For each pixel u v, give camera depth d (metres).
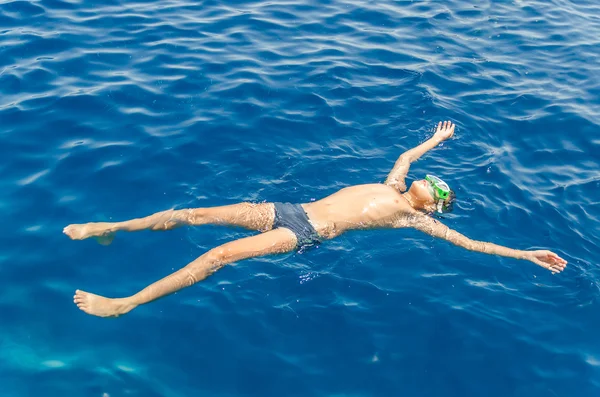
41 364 5.32
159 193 7.20
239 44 10.55
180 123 8.45
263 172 7.66
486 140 8.61
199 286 6.07
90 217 6.79
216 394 5.20
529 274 6.55
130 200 7.07
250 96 9.12
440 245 6.80
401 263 6.54
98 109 8.58
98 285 6.03
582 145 8.69
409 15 12.12
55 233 6.57
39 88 8.90
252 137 8.25
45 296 5.91
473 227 7.11
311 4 12.32
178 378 5.30
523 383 5.47
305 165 7.82
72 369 5.30
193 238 6.55
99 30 10.59
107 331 5.64
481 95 9.62
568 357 5.71
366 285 6.25
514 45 11.30
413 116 8.96
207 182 7.42
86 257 6.33
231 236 6.62
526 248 6.88
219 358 5.48
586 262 6.73
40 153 7.70
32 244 6.43
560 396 5.38
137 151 7.84
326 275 6.30
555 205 7.52
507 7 12.85
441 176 7.80
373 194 7.06
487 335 5.86
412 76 9.91
